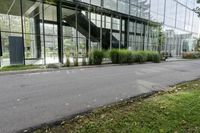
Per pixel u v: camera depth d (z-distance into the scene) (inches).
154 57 866.8
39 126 149.8
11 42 570.9
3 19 773.3
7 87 293.4
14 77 390.9
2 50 672.4
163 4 1186.0
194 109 172.9
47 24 792.3
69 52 684.7
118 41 896.9
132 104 198.5
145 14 1031.0
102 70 523.5
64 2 678.5
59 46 692.1
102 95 248.4
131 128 134.6
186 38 1514.5
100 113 171.3
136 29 985.5
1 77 389.4
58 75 422.6
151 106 185.2
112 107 189.2
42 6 637.9
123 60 736.3
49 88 288.0
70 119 162.9
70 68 551.5
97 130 132.7
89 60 651.5
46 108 194.2
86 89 283.1
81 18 749.3
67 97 237.1
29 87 294.4
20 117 169.3
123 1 885.8
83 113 178.7
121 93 259.8
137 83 336.2
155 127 135.9
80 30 762.2
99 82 341.4
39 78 379.9
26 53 715.4
